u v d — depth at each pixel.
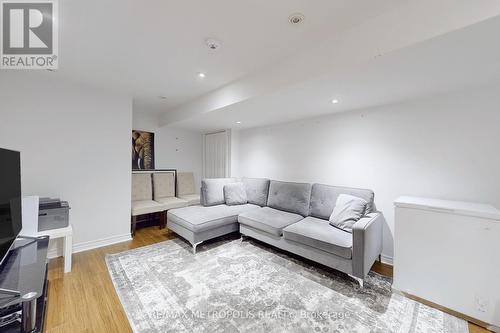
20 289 1.14
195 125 4.04
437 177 2.13
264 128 3.95
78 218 2.67
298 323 1.50
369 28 1.42
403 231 1.82
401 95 2.15
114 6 1.31
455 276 1.59
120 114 2.99
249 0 1.25
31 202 1.88
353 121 2.75
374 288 1.92
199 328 1.45
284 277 2.09
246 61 2.01
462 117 2.00
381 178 2.51
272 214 2.95
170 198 4.04
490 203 1.86
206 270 2.22
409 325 1.48
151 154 4.19
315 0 1.25
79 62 2.07
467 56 1.39
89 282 1.99
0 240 1.21
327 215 2.70
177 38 1.66
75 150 2.64
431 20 1.19
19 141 2.30
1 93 2.21
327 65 1.64
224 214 2.97
